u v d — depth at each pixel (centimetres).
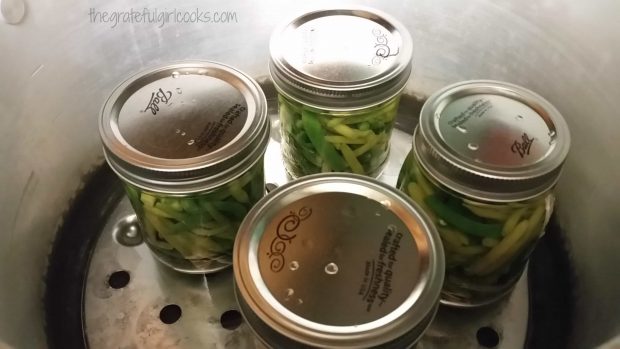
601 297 44
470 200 41
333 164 52
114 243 55
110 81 60
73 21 55
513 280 48
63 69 55
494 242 44
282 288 37
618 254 44
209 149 43
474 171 40
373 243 39
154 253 50
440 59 65
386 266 38
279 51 51
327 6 56
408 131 66
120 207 58
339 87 47
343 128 50
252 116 45
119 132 44
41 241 51
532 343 48
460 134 43
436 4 61
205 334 48
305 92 48
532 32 56
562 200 55
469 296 48
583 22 51
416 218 40
